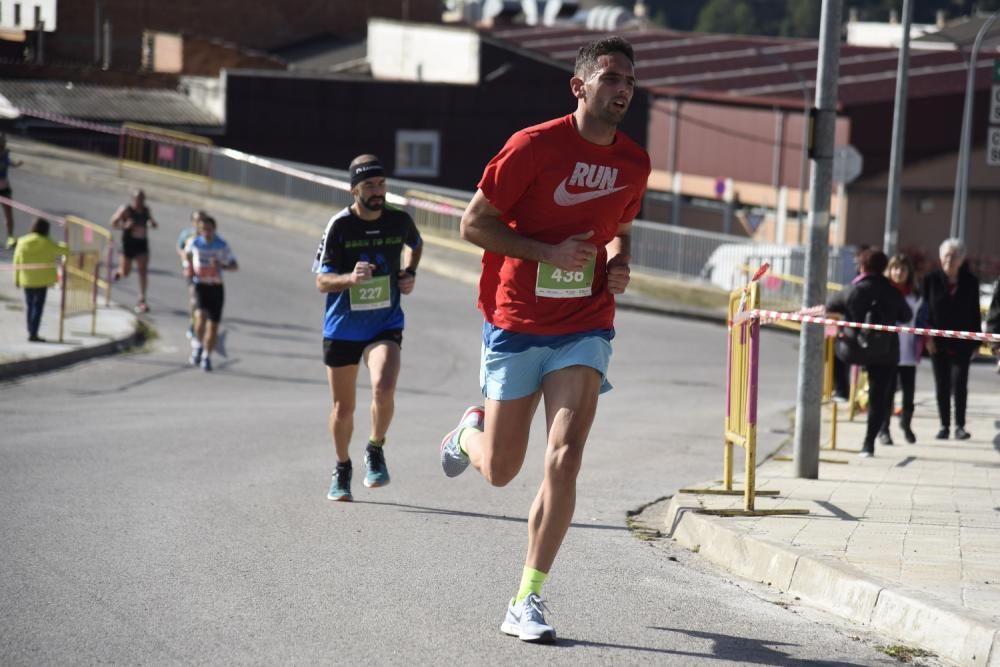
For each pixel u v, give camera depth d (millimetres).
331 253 12008
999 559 9883
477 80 68625
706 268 42188
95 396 21031
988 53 76438
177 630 8062
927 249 62938
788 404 23641
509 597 9117
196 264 24766
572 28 95938
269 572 9586
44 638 7824
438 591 9211
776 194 67000
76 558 9805
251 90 63938
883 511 12023
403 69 74812
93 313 27109
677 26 194750
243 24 79250
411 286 12414
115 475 13523
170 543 10414
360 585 9297
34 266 25344
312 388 23500
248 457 15141
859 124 63844
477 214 7898
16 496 12156
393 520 11719
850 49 79938
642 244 44188
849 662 7926
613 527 12062
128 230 30797
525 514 12367
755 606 9180
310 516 11719
